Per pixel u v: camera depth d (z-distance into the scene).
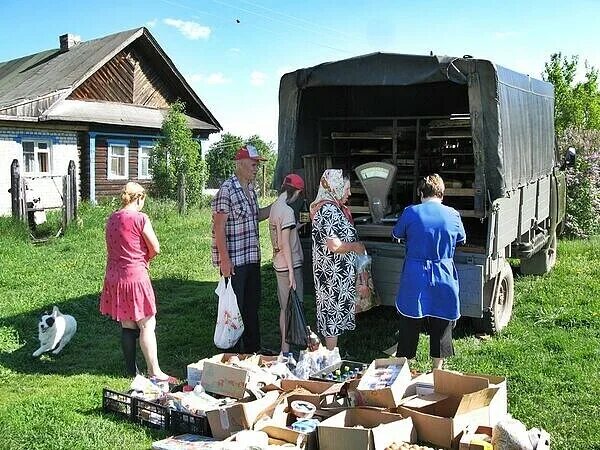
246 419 4.12
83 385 5.44
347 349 6.50
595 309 7.55
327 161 7.85
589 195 13.26
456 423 3.89
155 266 10.89
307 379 4.88
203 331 7.18
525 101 7.28
